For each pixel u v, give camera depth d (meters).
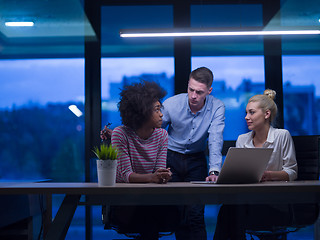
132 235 1.92
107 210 1.85
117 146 1.79
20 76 4.29
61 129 4.28
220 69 4.24
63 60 4.30
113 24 4.31
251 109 2.19
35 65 4.30
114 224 1.82
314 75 4.23
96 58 4.28
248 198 1.53
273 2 4.19
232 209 1.77
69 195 1.46
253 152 1.54
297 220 1.91
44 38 4.30
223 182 1.60
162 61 4.29
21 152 4.27
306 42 4.23
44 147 4.27
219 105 2.84
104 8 4.32
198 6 4.25
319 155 2.31
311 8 4.15
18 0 4.23
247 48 4.25
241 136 2.31
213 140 2.67
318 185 1.41
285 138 2.12
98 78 4.27
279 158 2.12
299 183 1.60
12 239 1.69
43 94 4.30
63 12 4.31
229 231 1.77
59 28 4.30
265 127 2.20
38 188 1.40
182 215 1.86
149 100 1.82
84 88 4.29
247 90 4.24
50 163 4.27
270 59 4.23
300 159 2.40
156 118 1.83
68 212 1.41
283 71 4.23
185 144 2.79
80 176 4.26
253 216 1.87
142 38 4.30
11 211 1.54
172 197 1.52
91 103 4.27
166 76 4.29
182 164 2.80
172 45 4.29
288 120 4.22
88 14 4.30
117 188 1.40
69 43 4.30
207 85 2.70
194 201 1.54
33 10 4.26
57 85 4.30
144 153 1.87
